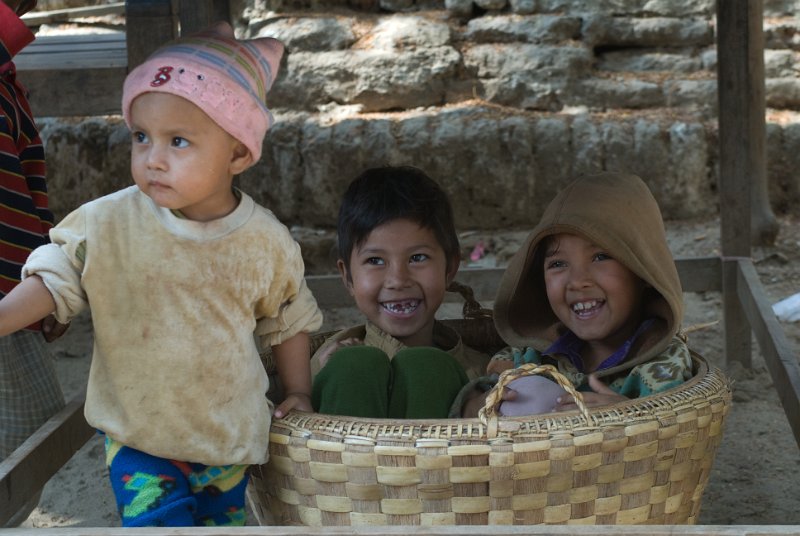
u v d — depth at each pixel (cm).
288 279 191
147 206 178
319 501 183
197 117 168
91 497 308
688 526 140
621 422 180
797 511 281
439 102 593
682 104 584
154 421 178
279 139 562
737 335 383
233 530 143
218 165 173
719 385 202
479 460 173
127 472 181
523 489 176
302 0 612
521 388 203
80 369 416
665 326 229
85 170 563
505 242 541
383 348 251
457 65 589
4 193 234
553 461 175
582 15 600
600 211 221
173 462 182
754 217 516
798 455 317
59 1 639
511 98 589
